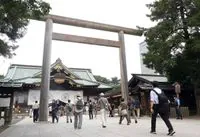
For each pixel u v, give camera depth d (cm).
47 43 1750
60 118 2183
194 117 1636
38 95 3297
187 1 1736
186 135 728
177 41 1680
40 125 1314
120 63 2153
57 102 1630
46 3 730
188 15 1780
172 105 1914
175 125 1066
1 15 724
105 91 3772
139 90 2203
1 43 1216
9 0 671
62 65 3491
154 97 782
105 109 1123
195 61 1748
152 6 1916
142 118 1723
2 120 1748
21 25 1197
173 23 1741
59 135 808
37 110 1700
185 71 1844
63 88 3522
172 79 2062
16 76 3625
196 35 1703
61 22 1895
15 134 858
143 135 753
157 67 1798
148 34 1806
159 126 1034
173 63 1675
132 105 1419
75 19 1953
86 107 3134
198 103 1850
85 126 1156
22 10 709
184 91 2264
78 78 3650
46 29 1783
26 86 3238
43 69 1697
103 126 1077
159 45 1708
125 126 1100
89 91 3697
